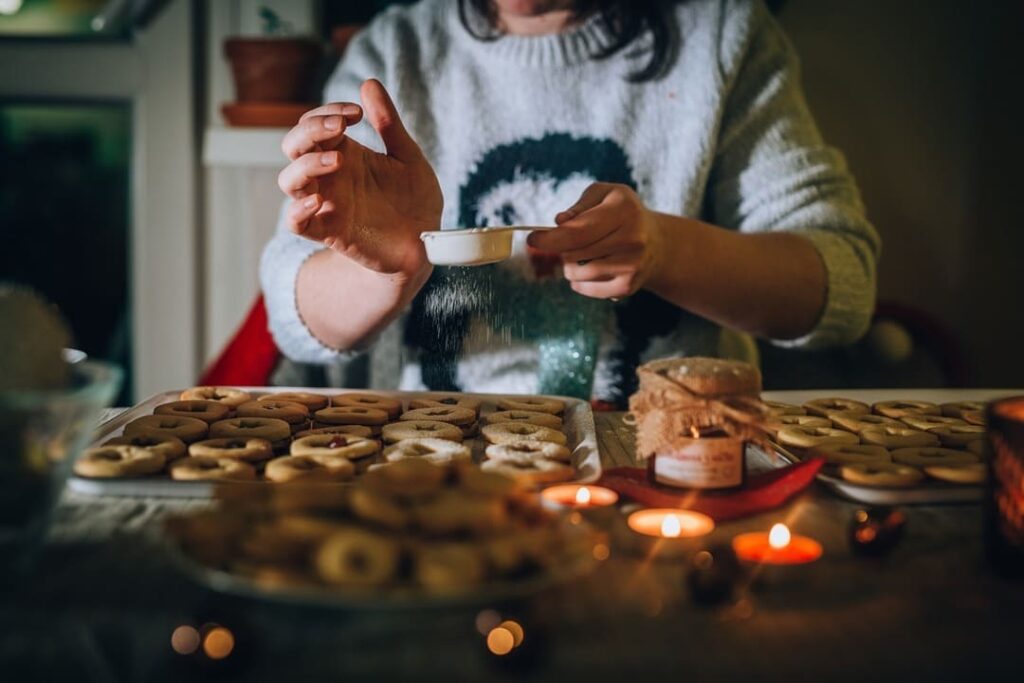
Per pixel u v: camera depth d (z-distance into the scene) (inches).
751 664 19.0
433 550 20.2
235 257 80.8
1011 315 78.3
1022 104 75.8
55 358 24.3
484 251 37.9
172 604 21.4
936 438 35.6
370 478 22.9
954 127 76.7
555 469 30.3
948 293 78.4
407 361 58.0
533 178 58.4
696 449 28.2
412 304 57.4
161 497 28.9
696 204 58.4
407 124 59.5
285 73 75.5
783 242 53.7
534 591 20.6
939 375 69.7
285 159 76.4
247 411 37.8
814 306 53.4
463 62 59.5
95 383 23.8
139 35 79.3
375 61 60.7
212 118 81.4
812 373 70.7
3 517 22.1
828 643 19.9
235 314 81.7
